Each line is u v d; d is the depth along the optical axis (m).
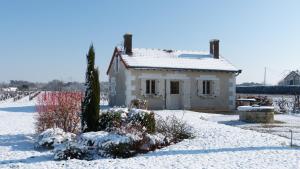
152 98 26.50
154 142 11.51
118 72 28.52
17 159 9.96
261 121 19.22
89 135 11.16
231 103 28.58
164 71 26.86
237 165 9.12
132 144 10.74
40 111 14.00
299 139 13.19
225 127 15.69
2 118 20.89
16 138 13.54
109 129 11.92
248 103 28.62
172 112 23.73
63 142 11.18
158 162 9.48
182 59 28.73
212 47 31.06
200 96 27.67
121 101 27.61
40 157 10.24
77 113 13.97
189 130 13.82
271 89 44.97
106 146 10.46
